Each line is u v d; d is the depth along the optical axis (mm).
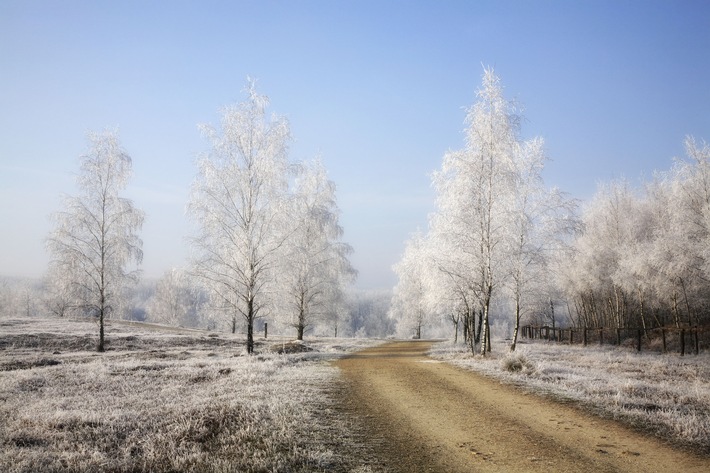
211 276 27797
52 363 24844
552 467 7754
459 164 27281
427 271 28547
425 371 19906
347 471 7656
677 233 36531
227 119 29062
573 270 48469
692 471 7484
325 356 27688
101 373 19281
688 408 11836
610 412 11516
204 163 28062
